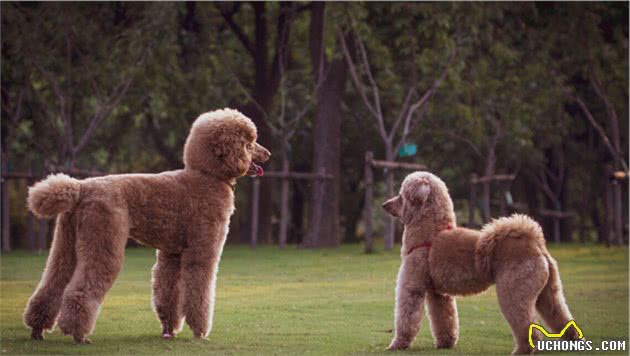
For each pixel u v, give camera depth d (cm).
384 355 828
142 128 3359
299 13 3025
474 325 1065
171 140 3406
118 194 862
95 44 2534
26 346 840
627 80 2812
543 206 4328
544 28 2912
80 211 849
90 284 834
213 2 2892
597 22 2761
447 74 2589
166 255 937
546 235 3778
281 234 2558
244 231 3098
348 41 2678
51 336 907
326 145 2666
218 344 898
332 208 2667
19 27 2462
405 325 870
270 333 988
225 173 920
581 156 3572
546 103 3006
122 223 856
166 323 934
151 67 2586
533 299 802
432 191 884
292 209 4050
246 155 927
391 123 3325
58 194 836
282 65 2770
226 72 2962
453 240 858
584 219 3669
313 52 2697
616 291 1423
